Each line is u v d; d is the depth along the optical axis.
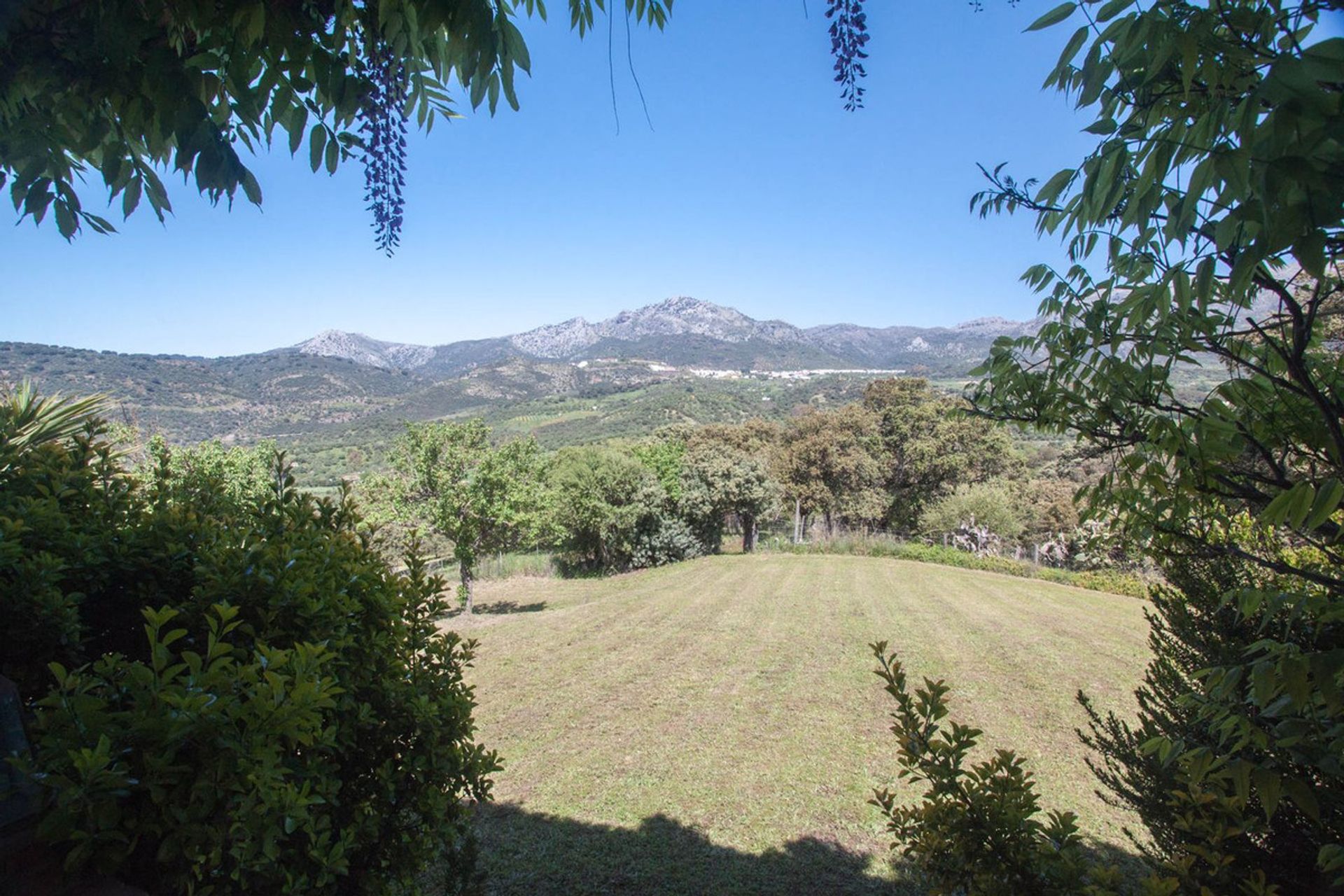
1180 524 1.83
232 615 1.45
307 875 1.58
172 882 1.31
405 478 15.38
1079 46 1.03
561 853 5.20
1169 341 1.46
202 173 1.16
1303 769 1.58
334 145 1.41
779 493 28.81
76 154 1.39
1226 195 0.94
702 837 5.48
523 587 20.94
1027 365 1.86
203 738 1.30
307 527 2.52
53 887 1.21
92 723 1.23
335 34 1.35
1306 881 1.78
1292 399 1.39
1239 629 2.23
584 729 8.05
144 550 2.08
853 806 6.05
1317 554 2.00
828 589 18.23
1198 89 1.00
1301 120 0.71
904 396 34.22
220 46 1.19
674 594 17.89
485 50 1.26
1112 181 1.06
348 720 1.99
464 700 2.47
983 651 11.62
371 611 2.30
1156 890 1.62
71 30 1.11
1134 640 12.39
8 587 1.69
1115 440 1.73
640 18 1.63
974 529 25.27
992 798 1.98
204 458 9.98
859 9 1.52
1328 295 1.10
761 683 9.84
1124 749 2.68
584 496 22.45
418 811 2.21
